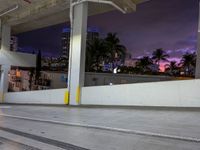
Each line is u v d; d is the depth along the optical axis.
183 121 8.91
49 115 12.84
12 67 36.62
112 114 12.12
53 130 8.09
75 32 20.97
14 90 36.78
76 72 20.62
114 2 21.16
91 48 40.38
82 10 20.55
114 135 6.95
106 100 18.28
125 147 5.65
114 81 29.80
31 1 23.88
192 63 46.25
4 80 31.86
